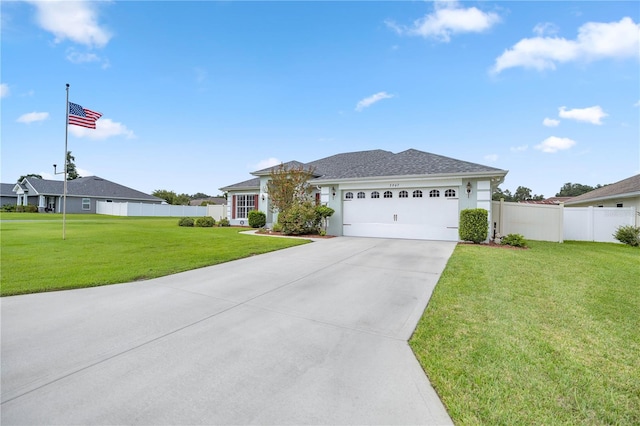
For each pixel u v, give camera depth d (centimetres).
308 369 298
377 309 472
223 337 372
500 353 331
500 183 1393
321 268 751
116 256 859
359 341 362
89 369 294
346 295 543
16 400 245
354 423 222
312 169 1675
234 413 232
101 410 234
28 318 421
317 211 1451
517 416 233
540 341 363
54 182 3825
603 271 736
